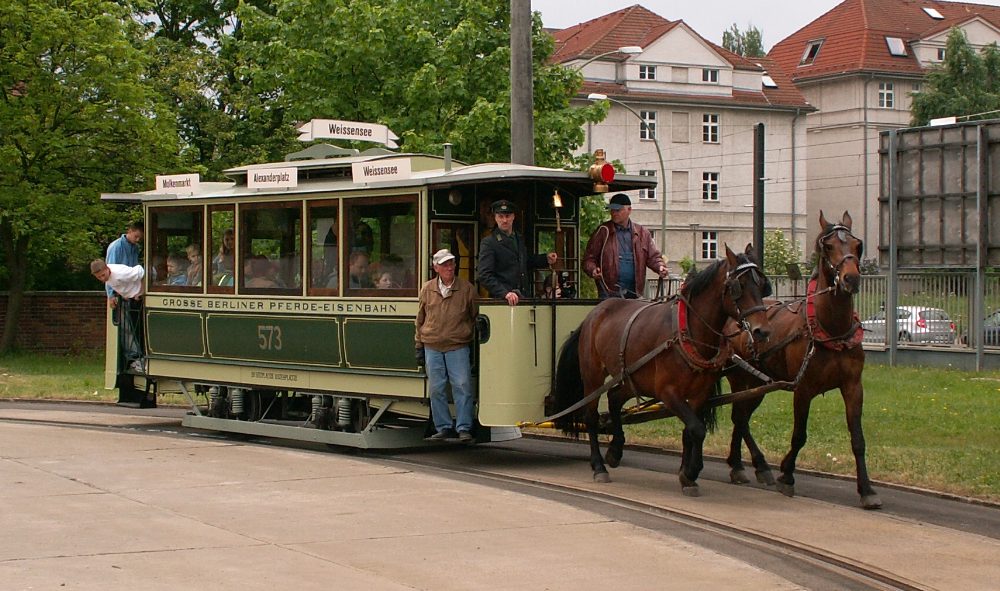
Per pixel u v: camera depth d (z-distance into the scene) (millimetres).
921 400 19922
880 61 73438
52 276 38094
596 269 14078
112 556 8820
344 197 14727
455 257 14117
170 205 17234
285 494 11617
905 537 10164
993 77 68750
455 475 13367
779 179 67062
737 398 11891
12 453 14172
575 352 13242
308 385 15398
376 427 14898
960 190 28578
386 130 17156
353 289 14672
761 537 10133
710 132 65938
